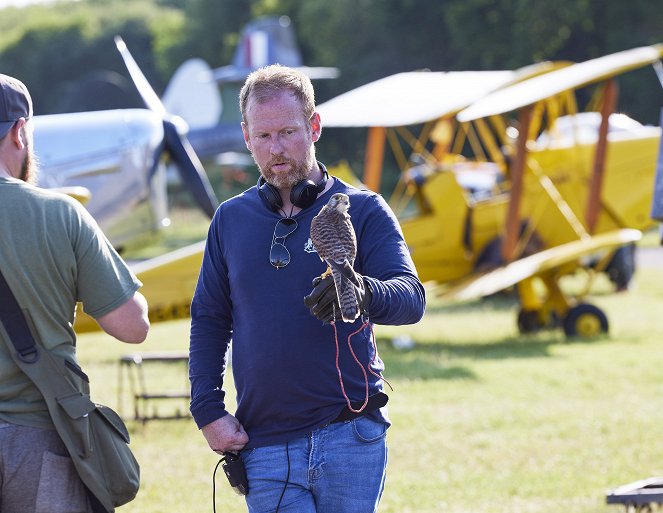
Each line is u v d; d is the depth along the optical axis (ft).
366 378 31.42
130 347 127.75
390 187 456.45
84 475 28.84
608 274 164.96
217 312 33.22
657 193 47.29
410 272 31.09
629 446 68.28
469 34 460.96
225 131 293.23
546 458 65.77
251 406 31.63
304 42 625.41
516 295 173.58
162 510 56.34
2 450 28.37
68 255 29.12
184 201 372.58
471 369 100.32
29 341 28.71
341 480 31.17
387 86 144.05
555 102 137.80
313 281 28.25
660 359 103.04
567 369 98.73
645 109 421.18
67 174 111.34
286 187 31.71
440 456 66.74
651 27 442.91
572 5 426.10
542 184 132.98
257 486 31.40
